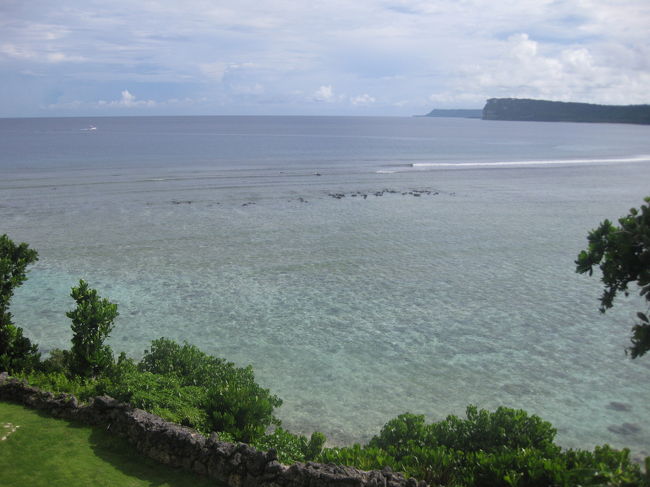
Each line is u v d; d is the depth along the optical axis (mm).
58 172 86375
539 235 47062
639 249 8836
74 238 43625
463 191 72250
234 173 88562
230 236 45312
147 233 45812
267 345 24562
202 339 24969
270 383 21141
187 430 11266
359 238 45312
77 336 16000
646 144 179250
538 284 33781
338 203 62156
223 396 13531
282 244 42938
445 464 11266
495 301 30719
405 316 28328
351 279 34344
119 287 31969
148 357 17188
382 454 11922
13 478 9984
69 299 29750
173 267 36219
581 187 76438
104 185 72688
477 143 181500
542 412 19422
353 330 26438
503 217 55031
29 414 12695
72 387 14617
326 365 22781
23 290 31062
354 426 18297
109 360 16203
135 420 11477
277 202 62188
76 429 12008
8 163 99750
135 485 10039
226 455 10344
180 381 15266
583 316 28547
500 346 24906
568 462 10461
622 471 8164
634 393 20875
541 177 87812
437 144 173750
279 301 30188
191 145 155375
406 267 37188
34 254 18172
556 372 22500
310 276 34812
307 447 13555
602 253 9430
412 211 57812
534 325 27344
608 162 113375
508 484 10250
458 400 20203
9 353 16906
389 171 94000
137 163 102562
